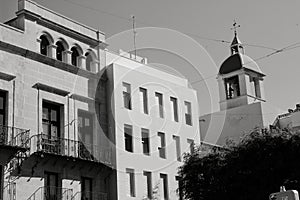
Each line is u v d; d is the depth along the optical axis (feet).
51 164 104.17
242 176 91.76
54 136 107.04
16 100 100.63
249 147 92.89
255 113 175.22
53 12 112.57
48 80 108.37
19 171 97.19
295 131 93.76
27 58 104.88
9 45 100.99
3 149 94.58
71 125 110.93
